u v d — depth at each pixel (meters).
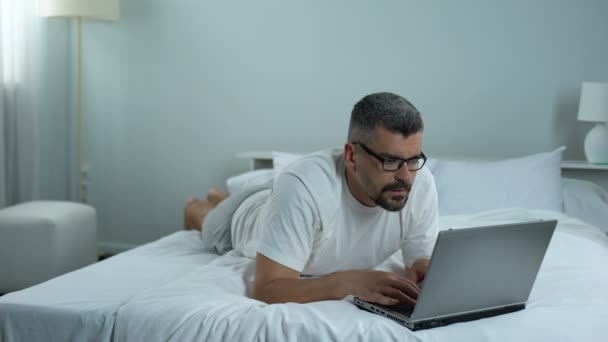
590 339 1.35
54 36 3.80
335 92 3.49
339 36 3.45
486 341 1.33
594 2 3.09
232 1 3.60
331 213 1.60
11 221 3.01
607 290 1.67
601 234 2.41
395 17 3.36
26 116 3.55
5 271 3.03
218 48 3.65
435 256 1.29
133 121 3.84
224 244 2.21
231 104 3.66
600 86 2.87
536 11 3.17
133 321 1.49
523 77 3.22
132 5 3.76
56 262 3.02
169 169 3.82
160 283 1.82
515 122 3.25
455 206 2.71
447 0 3.28
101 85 3.87
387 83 3.40
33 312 1.57
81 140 3.92
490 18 3.23
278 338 1.36
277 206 1.58
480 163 2.87
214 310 1.47
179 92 3.75
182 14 3.69
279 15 3.53
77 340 1.54
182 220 3.84
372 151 1.48
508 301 1.50
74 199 4.00
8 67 3.47
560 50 3.16
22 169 3.56
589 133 2.99
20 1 3.48
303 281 1.56
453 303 1.39
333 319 1.40
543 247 1.46
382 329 1.36
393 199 1.51
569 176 3.08
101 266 2.02
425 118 3.37
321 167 1.61
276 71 3.57
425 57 3.34
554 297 1.60
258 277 1.60
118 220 3.95
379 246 1.78
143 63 3.79
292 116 3.57
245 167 3.69
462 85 3.30
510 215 2.54
